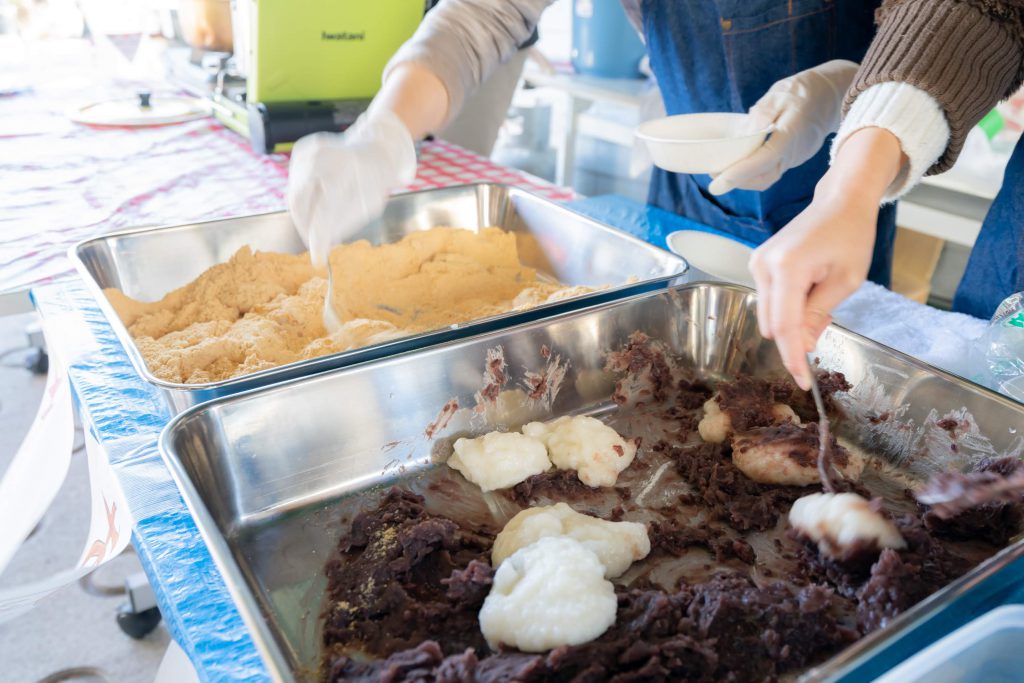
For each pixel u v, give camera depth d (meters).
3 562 1.04
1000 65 1.01
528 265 1.69
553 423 1.15
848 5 1.61
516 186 1.70
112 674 1.56
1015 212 1.33
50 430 1.13
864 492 0.99
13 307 1.33
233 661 0.66
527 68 3.63
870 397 1.09
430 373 1.06
